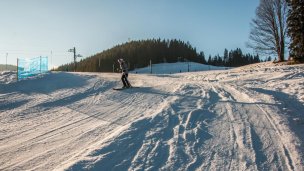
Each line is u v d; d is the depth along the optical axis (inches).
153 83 860.0
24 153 355.3
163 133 390.0
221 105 542.9
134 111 535.8
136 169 296.0
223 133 397.1
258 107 527.5
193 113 480.7
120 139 362.6
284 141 374.9
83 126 457.7
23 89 772.6
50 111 566.3
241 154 336.8
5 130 451.2
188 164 310.5
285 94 668.7
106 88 794.8
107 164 303.6
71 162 305.6
